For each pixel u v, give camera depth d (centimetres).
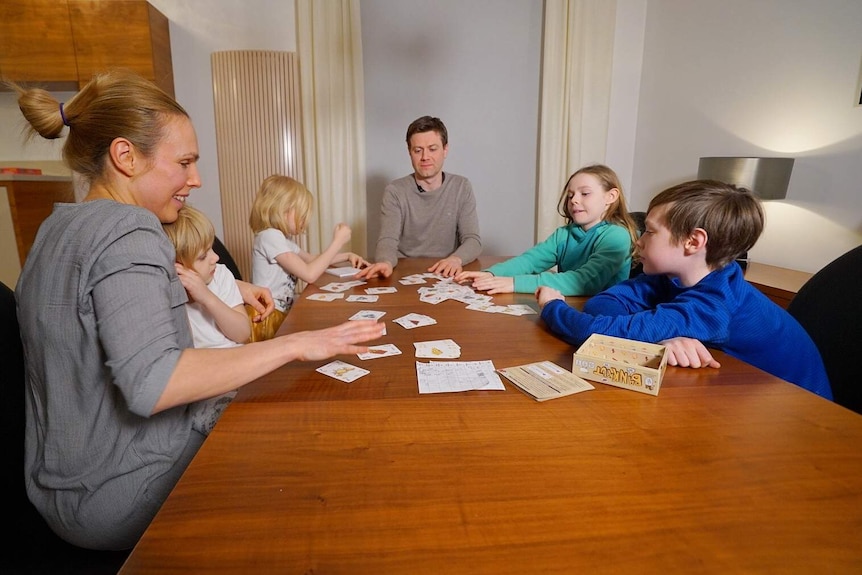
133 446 80
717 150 314
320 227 346
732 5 298
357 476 58
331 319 124
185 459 87
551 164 368
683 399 80
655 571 44
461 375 89
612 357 97
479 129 368
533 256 190
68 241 74
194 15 319
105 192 85
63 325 74
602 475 59
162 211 92
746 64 291
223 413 74
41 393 81
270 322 170
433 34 349
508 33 355
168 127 84
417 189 247
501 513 52
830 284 124
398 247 249
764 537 49
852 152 235
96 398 77
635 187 396
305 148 336
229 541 47
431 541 48
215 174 339
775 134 274
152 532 48
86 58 278
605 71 365
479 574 44
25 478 85
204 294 125
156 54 291
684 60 338
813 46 251
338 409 75
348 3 321
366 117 353
